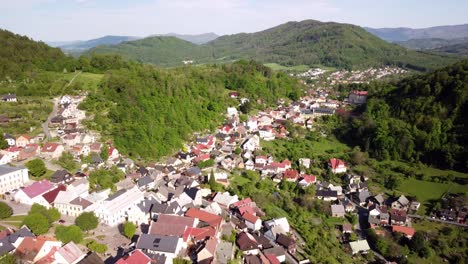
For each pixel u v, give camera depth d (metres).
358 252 141.38
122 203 138.12
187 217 127.94
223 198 160.38
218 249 117.19
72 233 112.19
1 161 162.75
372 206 175.50
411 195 192.88
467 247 149.00
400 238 150.12
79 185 147.62
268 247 128.38
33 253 99.75
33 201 134.88
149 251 108.62
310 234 146.62
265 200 171.62
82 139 193.00
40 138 189.38
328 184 197.12
